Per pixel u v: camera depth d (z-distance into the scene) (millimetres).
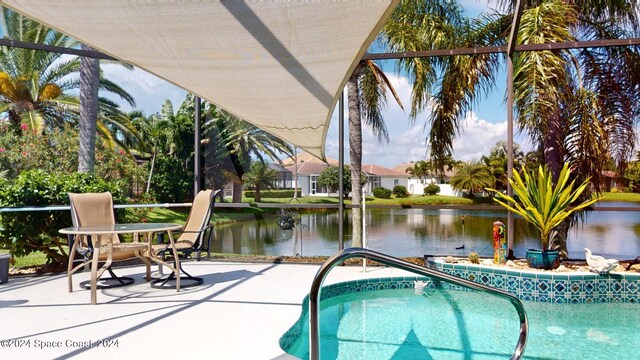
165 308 4391
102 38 3289
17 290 5176
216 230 8148
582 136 6836
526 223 6629
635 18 7574
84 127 10398
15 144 10898
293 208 7449
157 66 3795
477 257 6223
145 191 13234
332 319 4730
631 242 6480
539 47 6156
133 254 5293
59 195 6535
